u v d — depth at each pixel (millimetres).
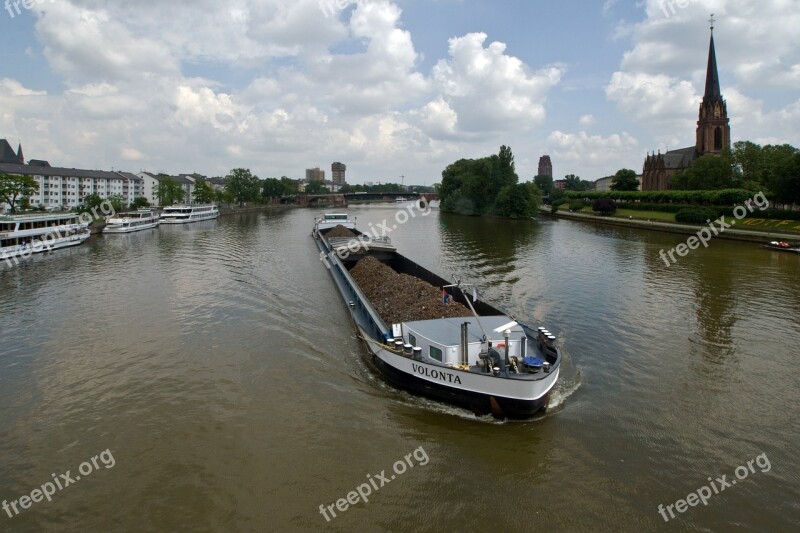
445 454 16562
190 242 75812
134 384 22141
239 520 13656
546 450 16750
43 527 13555
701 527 13328
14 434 18203
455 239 78438
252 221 126875
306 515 13812
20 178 91312
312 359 24625
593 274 47250
